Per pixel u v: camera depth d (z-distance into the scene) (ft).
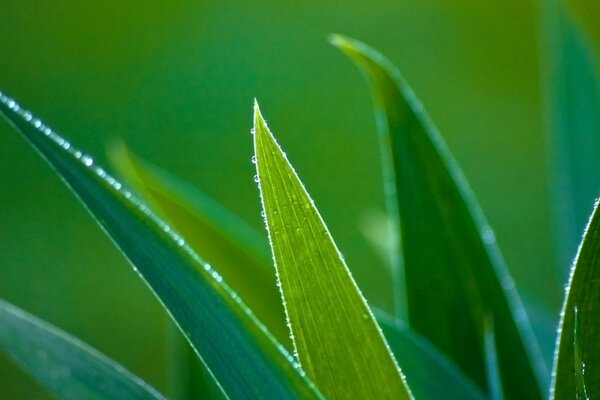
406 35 8.04
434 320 1.98
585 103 2.36
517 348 1.96
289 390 1.51
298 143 7.80
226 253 2.06
